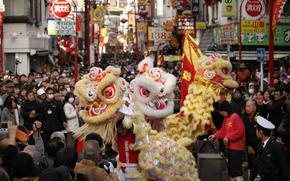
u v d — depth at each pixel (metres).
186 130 15.12
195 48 17.73
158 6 122.62
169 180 12.15
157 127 15.22
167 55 67.38
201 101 15.45
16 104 19.98
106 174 10.19
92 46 69.81
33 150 11.24
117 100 11.89
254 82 32.25
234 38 43.19
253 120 17.97
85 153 10.33
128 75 35.88
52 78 34.12
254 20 37.12
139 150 12.04
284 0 26.86
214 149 16.19
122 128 11.99
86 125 12.17
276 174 13.79
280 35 46.31
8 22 55.09
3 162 9.89
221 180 14.99
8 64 54.75
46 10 70.75
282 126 18.00
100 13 69.12
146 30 91.31
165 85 15.02
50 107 20.75
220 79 15.80
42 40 61.09
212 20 60.12
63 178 8.71
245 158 17.11
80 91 11.98
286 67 44.41
